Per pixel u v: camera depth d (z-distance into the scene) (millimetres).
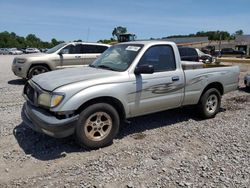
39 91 4703
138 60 5320
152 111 5598
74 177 3918
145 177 3957
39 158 4457
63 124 4426
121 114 5230
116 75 5043
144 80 5293
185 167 4266
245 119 6809
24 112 5164
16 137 5254
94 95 4645
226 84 6945
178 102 5984
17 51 70812
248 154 4762
